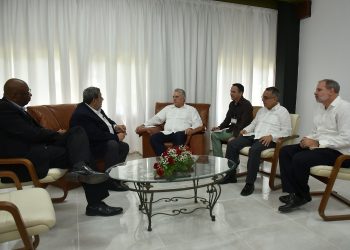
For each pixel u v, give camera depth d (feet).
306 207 7.83
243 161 13.04
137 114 13.56
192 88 14.30
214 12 14.19
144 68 13.41
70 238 6.23
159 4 13.32
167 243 6.02
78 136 7.29
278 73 15.35
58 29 11.94
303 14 14.24
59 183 9.40
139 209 7.70
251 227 6.70
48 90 12.18
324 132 7.98
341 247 5.84
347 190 9.14
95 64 12.71
